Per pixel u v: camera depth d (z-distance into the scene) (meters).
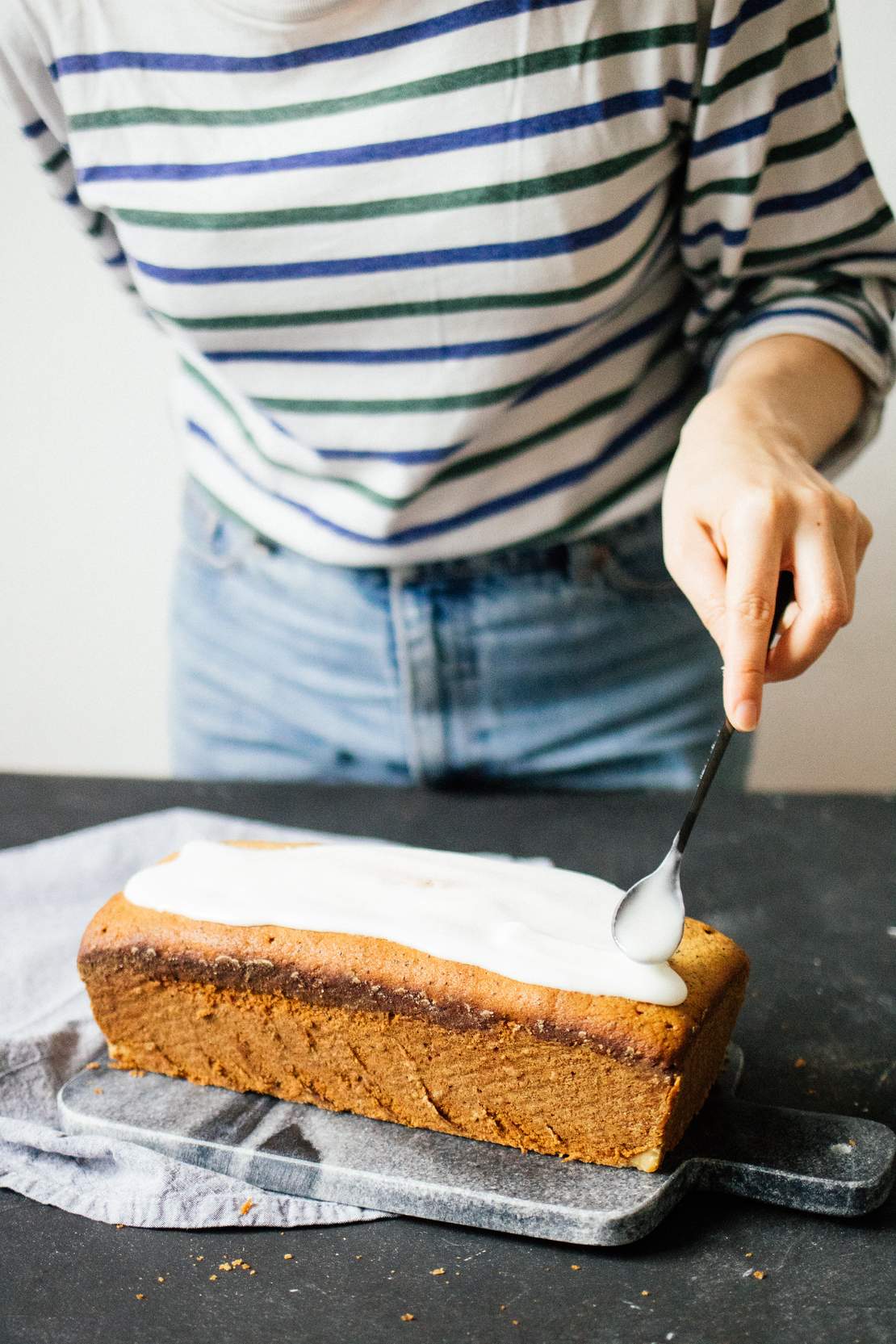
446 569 1.14
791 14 0.95
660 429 1.14
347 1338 0.71
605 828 1.15
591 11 0.94
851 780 1.81
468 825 1.16
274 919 0.86
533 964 0.82
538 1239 0.77
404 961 0.83
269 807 1.20
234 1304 0.73
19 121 1.08
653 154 1.00
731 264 1.04
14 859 1.12
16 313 1.88
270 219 1.02
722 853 1.11
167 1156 0.82
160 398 1.89
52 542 2.02
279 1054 0.86
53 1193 0.80
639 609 1.17
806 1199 0.77
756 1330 0.71
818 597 0.81
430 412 1.06
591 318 1.04
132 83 1.02
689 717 1.21
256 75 1.00
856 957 0.97
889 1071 0.87
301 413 1.10
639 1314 0.72
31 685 2.12
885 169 1.60
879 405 1.06
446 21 0.96
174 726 1.32
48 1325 0.72
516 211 0.99
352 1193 0.79
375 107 0.98
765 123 0.97
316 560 1.16
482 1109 0.83
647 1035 0.79
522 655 1.16
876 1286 0.73
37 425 1.95
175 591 1.28
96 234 1.15
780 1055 0.89
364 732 1.22
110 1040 0.89
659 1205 0.77
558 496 1.11
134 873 1.10
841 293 1.06
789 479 0.85
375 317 1.04
